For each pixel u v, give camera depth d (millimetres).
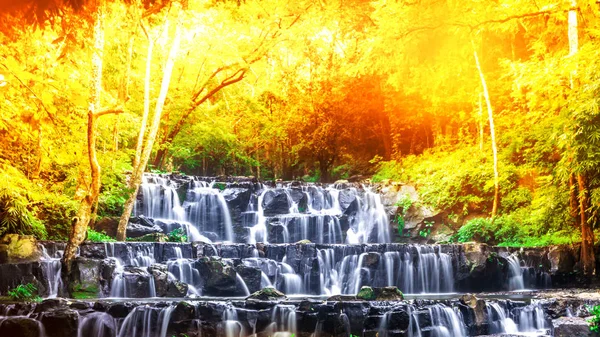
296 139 32156
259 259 15758
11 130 9438
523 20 18406
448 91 26422
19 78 8258
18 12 5562
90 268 13445
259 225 22484
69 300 11172
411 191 23906
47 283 13406
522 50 26875
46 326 10383
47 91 8930
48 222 16719
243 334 11141
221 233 22125
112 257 14312
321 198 24328
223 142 31172
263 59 33625
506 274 17406
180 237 18828
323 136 30766
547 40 22531
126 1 7410
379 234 23219
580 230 18484
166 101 26469
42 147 14305
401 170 27312
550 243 19297
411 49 15406
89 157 13789
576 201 17594
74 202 16625
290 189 23969
